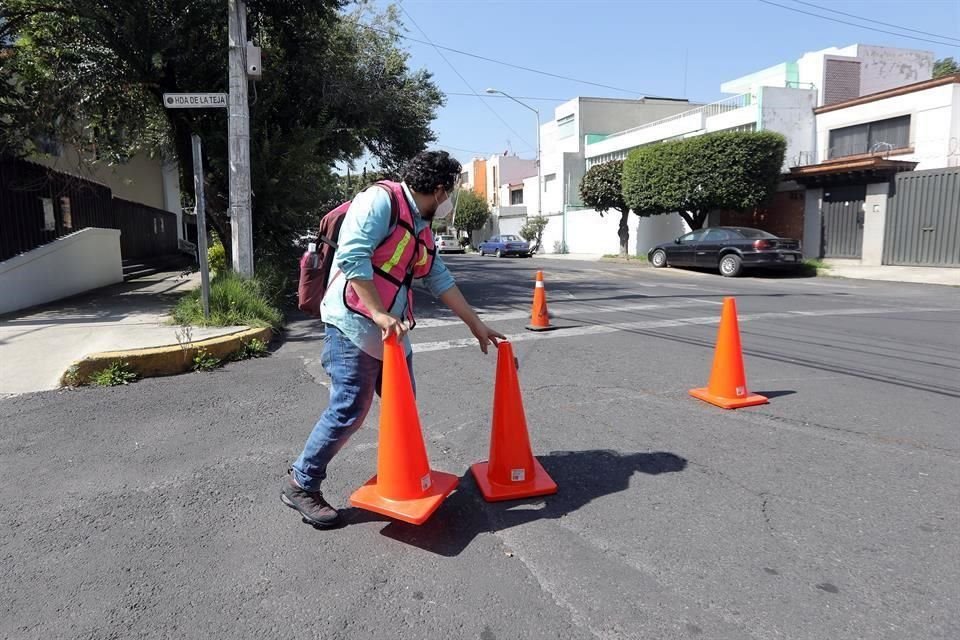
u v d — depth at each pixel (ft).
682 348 22.52
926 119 59.06
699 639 7.20
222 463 12.41
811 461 12.15
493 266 73.26
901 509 10.16
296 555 9.14
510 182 175.22
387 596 8.14
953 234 53.57
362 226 9.02
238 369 19.88
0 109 32.73
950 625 7.34
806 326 27.14
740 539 9.36
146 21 29.99
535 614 7.72
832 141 69.21
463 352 22.02
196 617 7.75
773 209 71.77
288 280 36.29
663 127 90.74
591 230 109.50
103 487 11.37
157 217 61.98
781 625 7.41
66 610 7.88
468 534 9.68
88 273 37.68
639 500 10.66
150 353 18.85
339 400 9.66
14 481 11.62
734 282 50.29
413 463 9.75
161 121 43.34
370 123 46.78
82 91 34.55
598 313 30.96
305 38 39.14
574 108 119.24
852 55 74.49
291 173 34.99
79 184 38.88
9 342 21.71
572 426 14.34
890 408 15.33
